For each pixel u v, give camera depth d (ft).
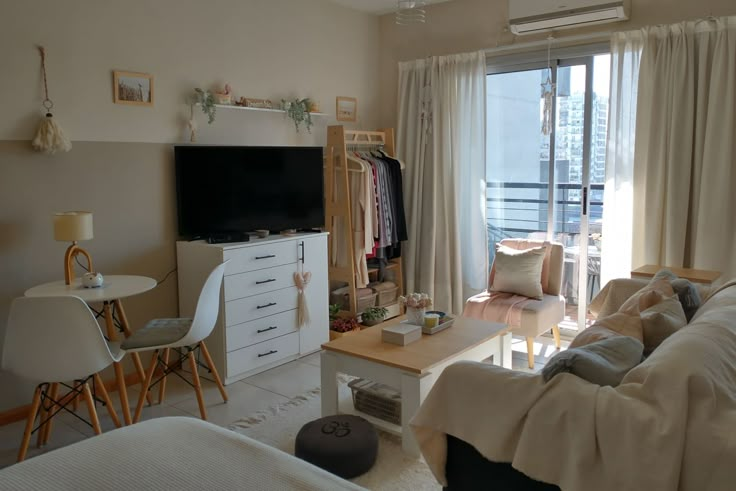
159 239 12.85
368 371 9.63
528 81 15.79
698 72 12.84
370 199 15.61
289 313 13.60
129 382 12.44
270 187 13.85
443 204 16.92
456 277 16.96
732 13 12.59
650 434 5.26
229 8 13.79
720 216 12.74
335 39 16.72
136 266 12.48
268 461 4.30
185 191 12.79
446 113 16.63
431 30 17.16
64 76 11.04
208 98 13.10
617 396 5.59
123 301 12.28
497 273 14.30
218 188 13.15
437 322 10.94
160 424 4.93
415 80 17.16
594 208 15.11
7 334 8.38
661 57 13.14
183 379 11.60
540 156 15.87
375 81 18.21
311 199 14.57
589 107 14.79
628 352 6.66
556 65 15.17
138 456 4.32
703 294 10.30
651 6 13.52
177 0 12.71
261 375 12.99
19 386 10.81
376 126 18.28
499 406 6.30
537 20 14.26
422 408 6.92
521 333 12.99
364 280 15.79
